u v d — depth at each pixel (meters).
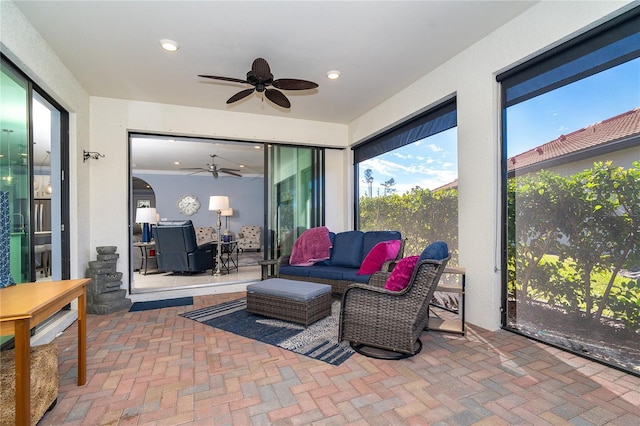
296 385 1.86
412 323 2.12
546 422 1.50
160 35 2.61
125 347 2.42
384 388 1.82
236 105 4.18
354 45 2.81
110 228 3.83
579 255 2.18
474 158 2.81
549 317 2.37
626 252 1.94
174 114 4.12
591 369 1.99
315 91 3.81
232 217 9.95
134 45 2.74
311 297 2.88
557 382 1.85
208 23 2.46
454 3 2.27
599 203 2.06
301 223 4.98
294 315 2.88
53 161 3.25
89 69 3.15
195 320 3.09
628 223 1.92
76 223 3.31
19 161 2.42
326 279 3.59
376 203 4.66
